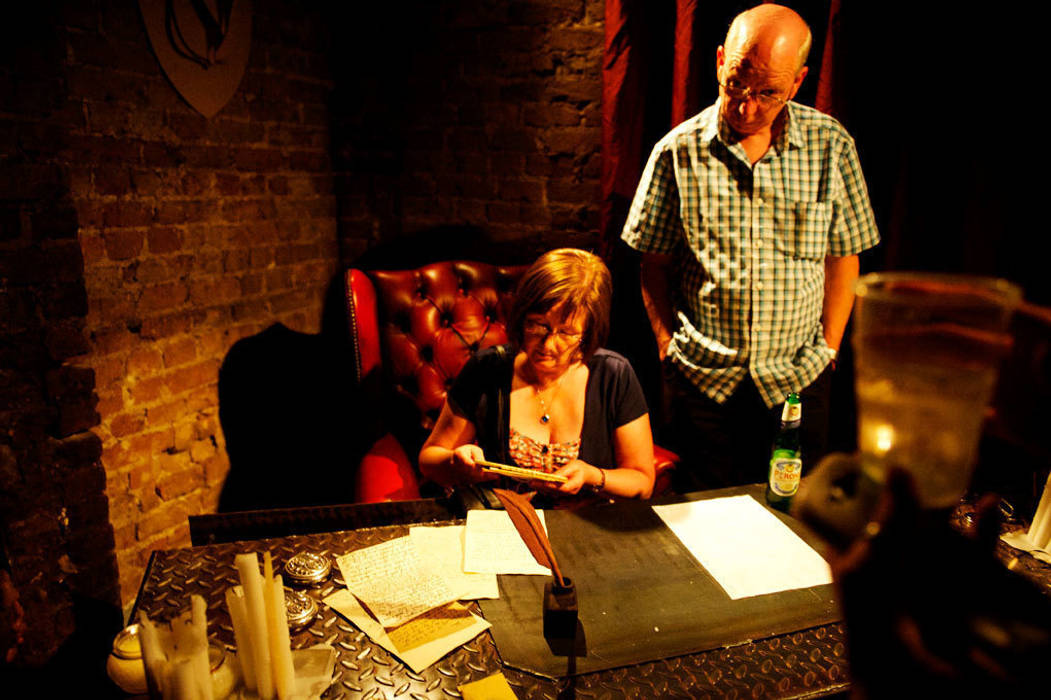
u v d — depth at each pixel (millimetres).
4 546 1685
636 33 2182
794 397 1341
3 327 1624
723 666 936
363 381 2111
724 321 1766
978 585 317
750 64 1504
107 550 1910
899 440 353
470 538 1213
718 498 1406
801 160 1684
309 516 1283
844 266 1836
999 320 342
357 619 1008
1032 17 1868
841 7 1958
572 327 1451
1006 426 456
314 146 2617
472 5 2422
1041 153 1929
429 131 2588
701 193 1720
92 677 1812
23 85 1601
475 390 1635
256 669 828
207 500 2363
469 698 865
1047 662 287
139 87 1996
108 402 2010
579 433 1591
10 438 1674
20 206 1620
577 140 2420
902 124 2064
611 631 995
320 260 2713
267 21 2352
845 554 359
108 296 1980
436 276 2256
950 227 2086
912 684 311
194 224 2211
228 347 2381
